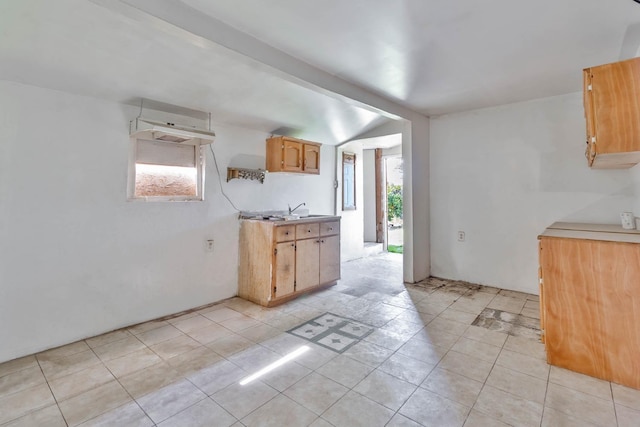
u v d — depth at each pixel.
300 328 2.69
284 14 1.81
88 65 2.16
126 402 1.73
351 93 2.94
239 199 3.61
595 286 1.96
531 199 3.52
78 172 2.47
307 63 2.46
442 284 3.96
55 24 1.77
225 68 2.45
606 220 3.07
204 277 3.29
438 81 2.88
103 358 2.20
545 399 1.74
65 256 2.41
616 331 1.89
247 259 3.47
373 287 3.87
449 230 4.15
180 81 2.54
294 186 4.32
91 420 1.59
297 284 3.42
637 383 1.83
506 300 3.35
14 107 2.18
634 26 1.96
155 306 2.92
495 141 3.74
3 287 2.16
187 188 3.16
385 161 6.55
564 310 2.04
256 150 3.78
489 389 1.83
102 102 2.59
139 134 2.68
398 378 1.94
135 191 2.79
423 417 1.59
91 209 2.54
